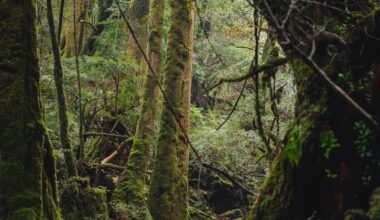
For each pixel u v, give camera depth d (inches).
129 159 443.8
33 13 239.9
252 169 571.8
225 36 811.4
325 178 161.6
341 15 171.6
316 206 163.6
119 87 528.1
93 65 497.4
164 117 454.3
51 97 483.5
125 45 586.2
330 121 159.6
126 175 435.2
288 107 443.2
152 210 434.9
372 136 154.3
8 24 235.1
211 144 580.7
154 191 440.5
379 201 147.3
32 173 229.5
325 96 161.0
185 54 467.8
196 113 681.0
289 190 167.9
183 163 453.7
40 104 240.2
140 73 542.6
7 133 227.9
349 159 158.1
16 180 224.4
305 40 168.2
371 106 155.9
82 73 496.7
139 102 538.3
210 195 574.9
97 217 327.9
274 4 170.9
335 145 156.2
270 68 189.0
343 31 168.4
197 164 574.6
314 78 163.9
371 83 161.0
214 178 582.9
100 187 403.9
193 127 682.2
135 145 449.4
